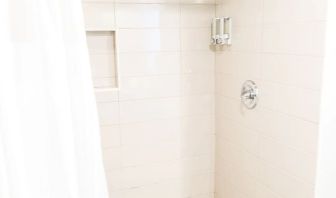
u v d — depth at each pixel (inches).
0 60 21.3
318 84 46.9
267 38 57.2
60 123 24.8
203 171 83.2
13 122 22.3
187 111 77.6
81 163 28.3
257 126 63.4
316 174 49.8
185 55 74.1
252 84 63.0
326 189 51.7
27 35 23.2
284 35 52.9
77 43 26.4
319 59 46.3
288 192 56.5
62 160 25.4
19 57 23.3
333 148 50.6
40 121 24.6
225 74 72.9
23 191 23.2
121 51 68.4
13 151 22.4
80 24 26.6
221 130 78.1
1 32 21.4
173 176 80.2
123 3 66.5
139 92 72.0
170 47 72.3
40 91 24.2
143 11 68.4
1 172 22.0
